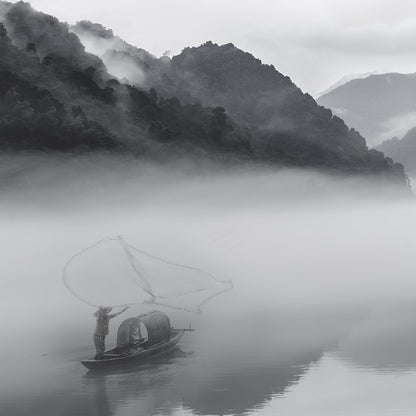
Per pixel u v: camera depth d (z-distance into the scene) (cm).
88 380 3581
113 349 3994
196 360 3944
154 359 3994
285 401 3173
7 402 3244
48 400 3247
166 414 3044
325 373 3653
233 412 3062
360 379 3528
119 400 3238
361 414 2989
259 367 3791
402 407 3070
